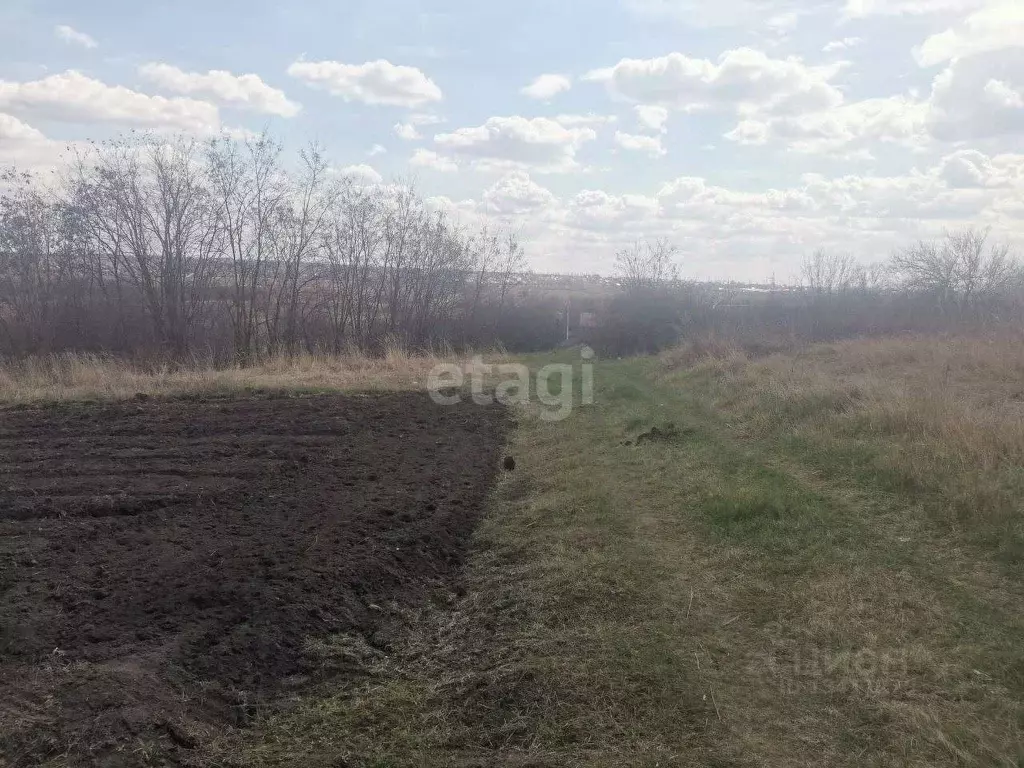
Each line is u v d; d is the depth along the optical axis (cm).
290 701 425
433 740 393
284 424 1198
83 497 759
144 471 881
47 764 341
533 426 1246
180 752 366
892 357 1614
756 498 728
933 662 452
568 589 572
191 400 1415
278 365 1931
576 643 491
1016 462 739
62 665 428
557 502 786
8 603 506
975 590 539
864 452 848
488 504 805
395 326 3044
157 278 2589
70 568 574
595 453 1014
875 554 609
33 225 2495
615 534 688
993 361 1360
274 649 467
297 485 840
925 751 375
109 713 376
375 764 372
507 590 580
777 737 390
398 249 3061
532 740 393
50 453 977
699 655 473
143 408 1323
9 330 2528
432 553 657
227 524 695
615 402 1468
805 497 750
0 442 1045
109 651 446
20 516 704
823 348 1934
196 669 436
